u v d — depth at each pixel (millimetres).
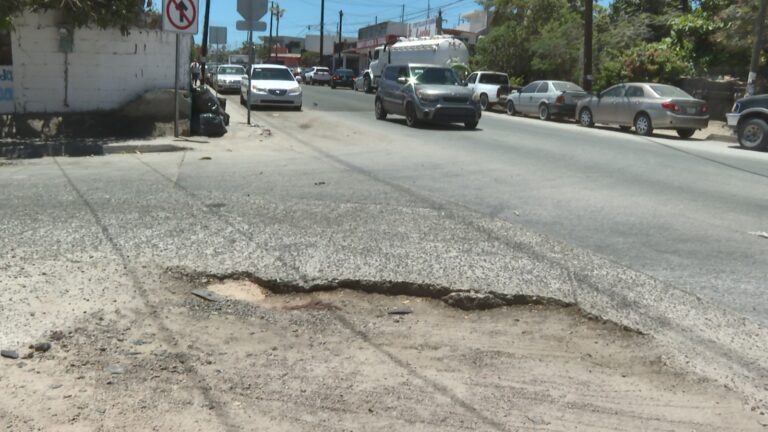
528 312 4812
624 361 4074
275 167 10773
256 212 7227
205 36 20406
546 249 6199
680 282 5504
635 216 7930
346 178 9844
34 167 10266
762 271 5844
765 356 4137
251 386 3576
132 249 5664
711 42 26938
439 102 18391
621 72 26938
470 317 4730
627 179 10680
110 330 4148
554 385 3742
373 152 13211
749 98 16672
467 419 3336
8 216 6711
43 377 3537
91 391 3428
